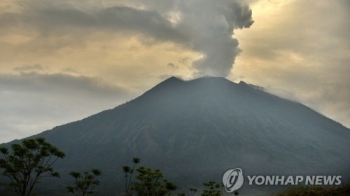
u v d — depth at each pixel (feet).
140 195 254.06
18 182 142.72
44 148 145.18
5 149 142.41
